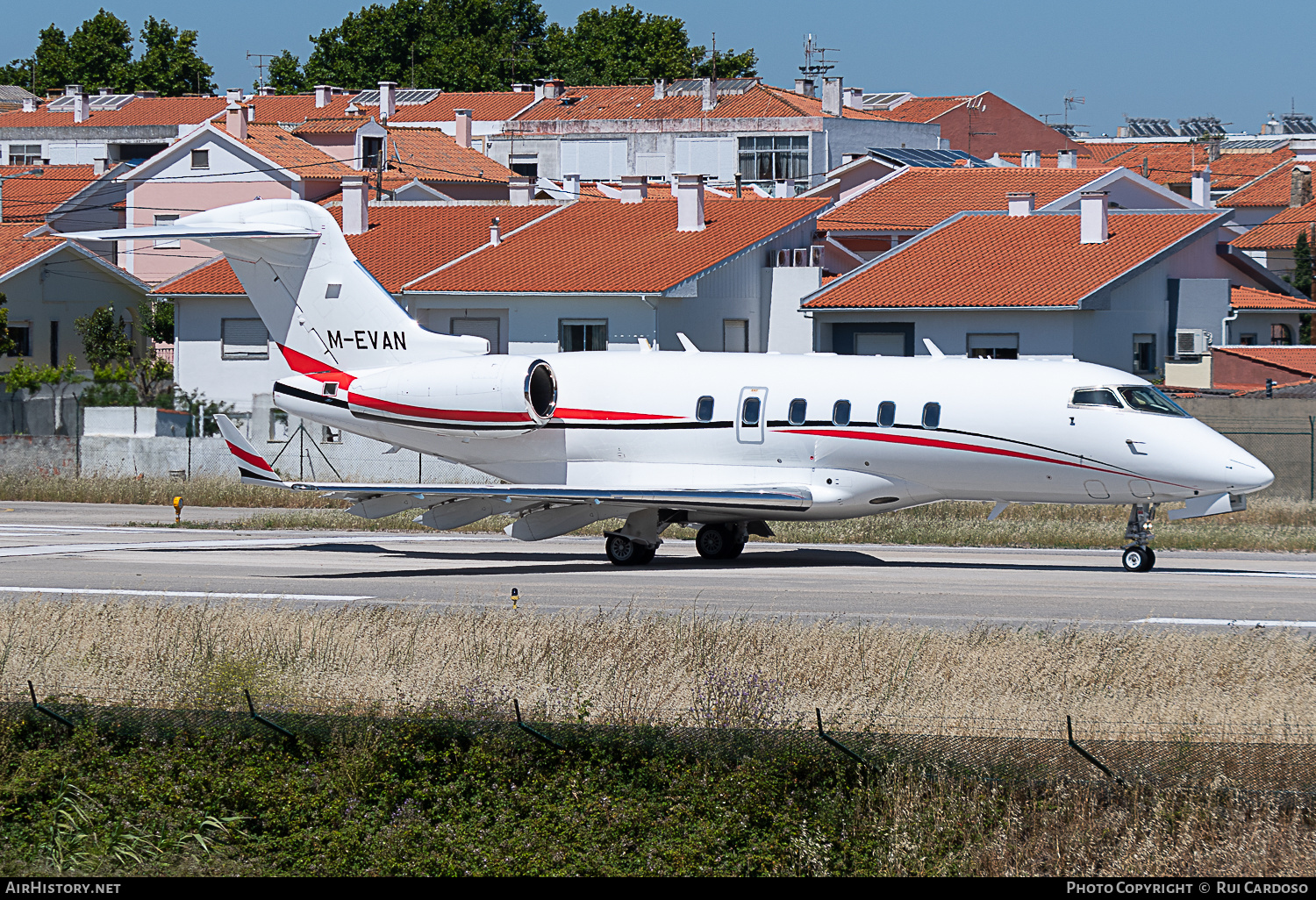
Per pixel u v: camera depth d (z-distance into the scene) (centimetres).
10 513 14625
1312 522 13375
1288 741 4941
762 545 11975
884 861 4441
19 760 5131
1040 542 11950
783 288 19575
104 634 6938
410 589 9138
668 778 4872
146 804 4900
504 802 4834
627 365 10956
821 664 6141
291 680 5969
